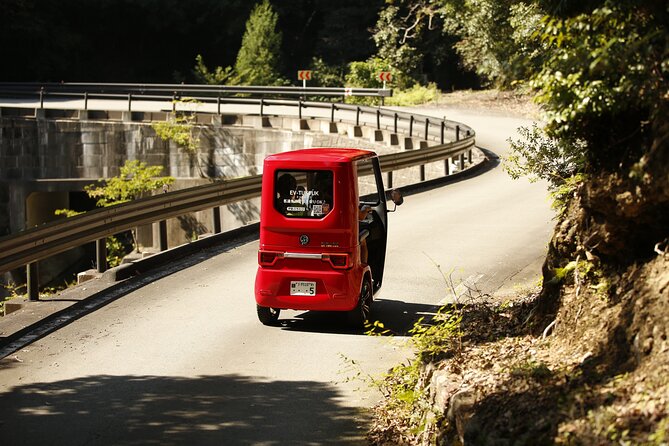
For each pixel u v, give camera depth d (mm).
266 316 10938
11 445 7285
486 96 50062
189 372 9195
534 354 6926
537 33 6938
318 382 8875
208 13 69188
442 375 7164
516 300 10336
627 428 4828
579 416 5234
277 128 35844
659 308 5594
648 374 5270
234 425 7719
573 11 6547
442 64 61906
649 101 5918
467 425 5895
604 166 6516
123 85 40406
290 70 70812
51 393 8586
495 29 36969
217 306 11906
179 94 41938
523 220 17984
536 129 10703
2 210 37625
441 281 12836
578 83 6297
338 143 33656
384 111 33281
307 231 10500
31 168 38219
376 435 7508
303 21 73750
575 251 7387
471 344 8008
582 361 6094
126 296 12531
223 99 37406
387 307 11617
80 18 68625
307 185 10523
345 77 61062
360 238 10867
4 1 62500
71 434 7520
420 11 57938
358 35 67312
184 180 36719
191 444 7293
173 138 36625
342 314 11555
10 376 9148
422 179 25516
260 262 10695
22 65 65812
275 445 7289
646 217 6230
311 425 7742
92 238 13477
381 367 9320
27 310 11711
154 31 71125
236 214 34250
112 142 37562
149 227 31828
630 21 6188
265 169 10633
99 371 9258
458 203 20953
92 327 10953
